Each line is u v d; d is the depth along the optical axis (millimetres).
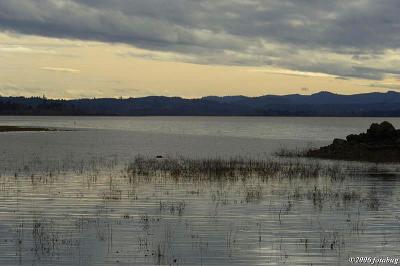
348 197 24594
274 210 21312
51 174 32688
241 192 26156
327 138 96562
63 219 19266
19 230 17484
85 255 14719
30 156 47062
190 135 106688
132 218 19547
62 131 111625
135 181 29766
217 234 17156
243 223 18812
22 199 23344
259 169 36125
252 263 14164
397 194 25984
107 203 22609
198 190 26656
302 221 19234
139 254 14867
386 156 47500
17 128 116500
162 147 66250
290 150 60062
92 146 64750
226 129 146000
